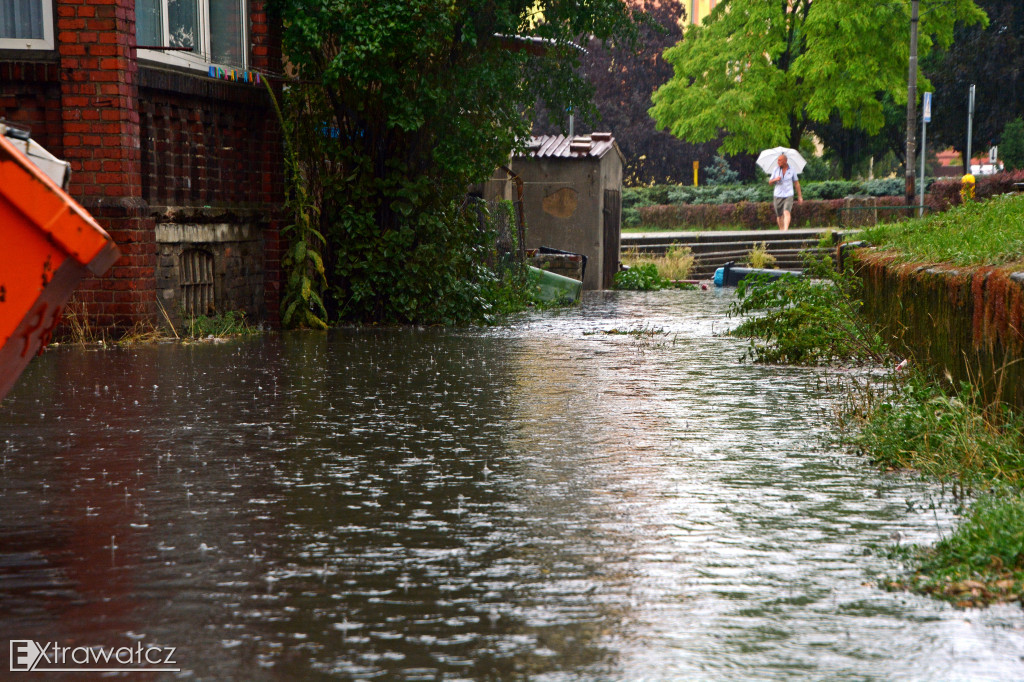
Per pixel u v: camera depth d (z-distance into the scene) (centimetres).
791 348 2109
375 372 1931
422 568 801
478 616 700
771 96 9694
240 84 2736
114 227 2303
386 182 3020
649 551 845
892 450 1193
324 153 2975
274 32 2867
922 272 1703
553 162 5084
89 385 1731
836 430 1366
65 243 770
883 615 702
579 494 1032
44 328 817
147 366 1978
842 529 909
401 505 988
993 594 735
